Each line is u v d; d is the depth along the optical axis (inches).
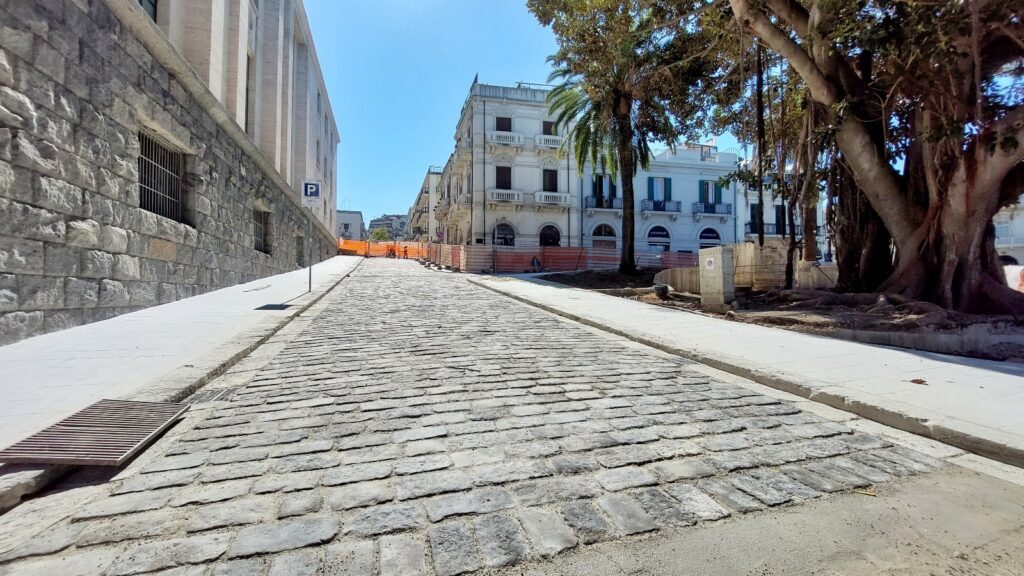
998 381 192.7
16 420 134.3
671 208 1435.8
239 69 531.5
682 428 145.0
